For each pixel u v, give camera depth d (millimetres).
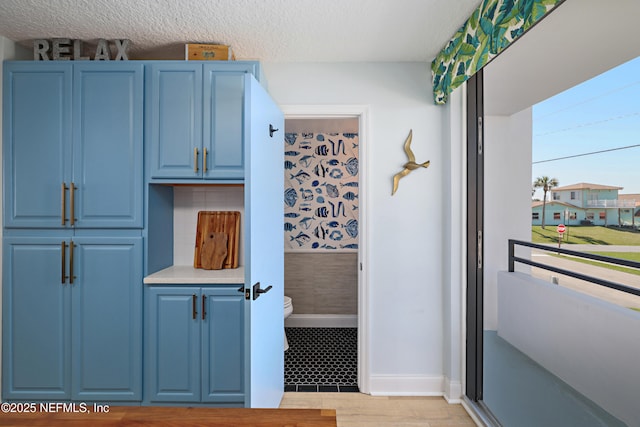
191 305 2012
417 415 2094
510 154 2814
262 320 1872
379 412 2125
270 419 806
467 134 2254
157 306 2014
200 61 2041
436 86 2297
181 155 2041
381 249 2393
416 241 2389
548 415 1895
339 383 2479
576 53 1775
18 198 2021
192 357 2012
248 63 2049
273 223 2086
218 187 2439
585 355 1941
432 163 2389
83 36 2055
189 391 2012
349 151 3703
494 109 2744
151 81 2041
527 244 2361
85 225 2025
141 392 2014
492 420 1915
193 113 2039
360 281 2430
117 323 2014
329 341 3238
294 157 3695
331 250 3652
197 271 2232
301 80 2398
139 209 2031
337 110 2385
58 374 2012
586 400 1938
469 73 1818
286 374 2605
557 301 2178
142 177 2041
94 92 2021
